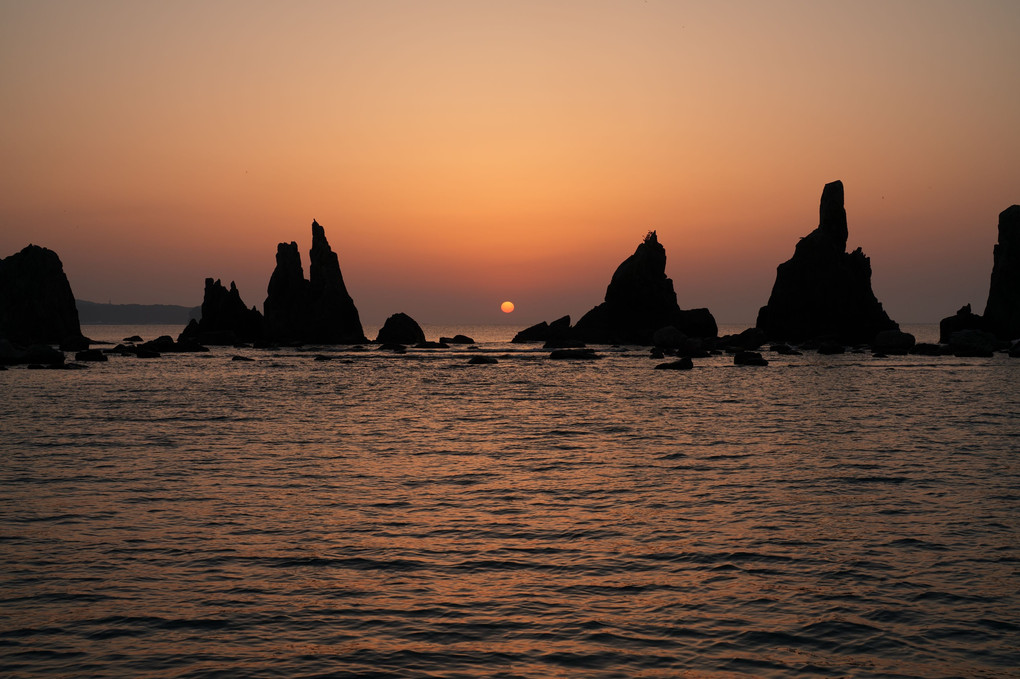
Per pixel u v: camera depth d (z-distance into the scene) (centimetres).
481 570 1788
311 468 3028
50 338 16250
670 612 1539
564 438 3888
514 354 13762
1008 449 3444
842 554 1891
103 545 1962
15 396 6141
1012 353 12044
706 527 2142
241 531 2098
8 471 2927
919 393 6375
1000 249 14925
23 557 1866
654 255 16812
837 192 15338
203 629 1459
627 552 1917
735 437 3884
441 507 2377
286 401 5847
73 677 1273
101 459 3200
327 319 17025
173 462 3141
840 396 6150
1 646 1387
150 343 14488
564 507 2377
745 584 1691
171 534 2062
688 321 16288
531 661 1330
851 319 15175
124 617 1512
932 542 1991
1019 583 1695
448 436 3959
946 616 1520
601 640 1412
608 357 12725
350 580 1719
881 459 3198
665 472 2945
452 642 1403
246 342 16788
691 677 1275
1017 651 1375
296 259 17188
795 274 15425
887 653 1365
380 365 10819
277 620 1500
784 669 1305
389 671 1292
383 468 3031
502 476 2870
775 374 8819
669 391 6744
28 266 16225
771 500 2459
